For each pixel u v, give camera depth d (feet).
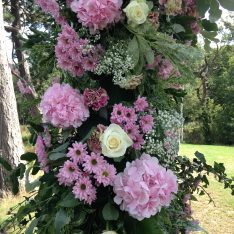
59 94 4.28
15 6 27.35
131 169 4.08
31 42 5.52
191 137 65.05
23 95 6.14
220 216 18.25
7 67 20.04
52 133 4.83
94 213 4.50
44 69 5.55
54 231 4.28
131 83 4.35
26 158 5.25
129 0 4.46
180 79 4.83
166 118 4.59
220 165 5.92
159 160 4.70
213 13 4.89
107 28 4.42
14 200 18.89
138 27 4.35
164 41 4.39
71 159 4.24
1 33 19.99
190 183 6.03
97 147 4.19
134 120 4.38
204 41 5.87
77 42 4.42
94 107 4.40
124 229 4.35
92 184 4.33
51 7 4.61
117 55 4.43
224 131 65.21
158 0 4.71
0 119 19.93
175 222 5.07
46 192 4.86
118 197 4.10
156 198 3.99
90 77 4.66
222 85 70.08
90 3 4.11
